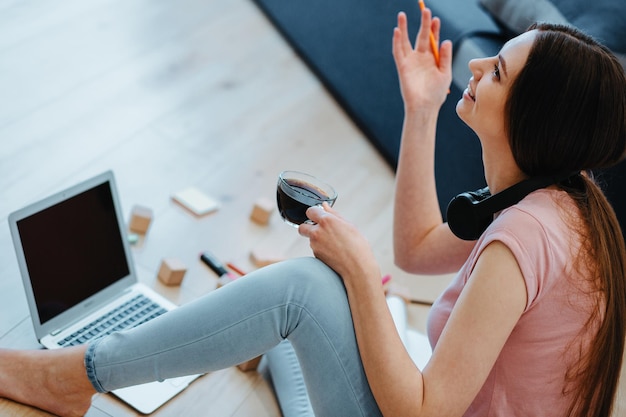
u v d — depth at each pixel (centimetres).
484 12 283
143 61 305
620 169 251
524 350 135
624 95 130
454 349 129
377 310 137
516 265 128
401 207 176
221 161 270
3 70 272
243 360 147
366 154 306
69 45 298
